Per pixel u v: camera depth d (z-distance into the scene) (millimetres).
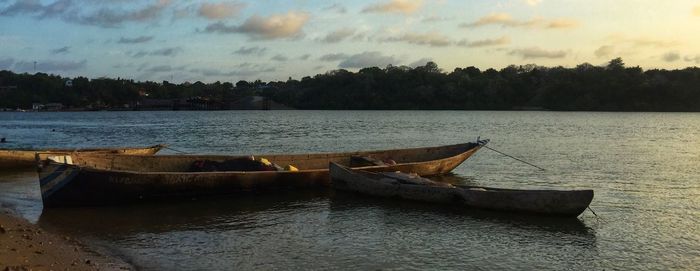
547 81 163750
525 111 158750
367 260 12250
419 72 172875
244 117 121812
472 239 14094
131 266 11477
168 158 21656
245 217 16391
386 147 44781
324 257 12430
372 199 19000
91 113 160625
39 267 10469
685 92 146125
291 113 152375
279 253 12703
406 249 13156
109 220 15773
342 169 19953
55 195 16938
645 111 147500
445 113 144125
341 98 173875
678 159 34219
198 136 58844
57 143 50219
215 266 11688
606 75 153250
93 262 11414
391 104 168750
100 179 17078
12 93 177750
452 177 25516
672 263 12352
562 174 26891
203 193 18672
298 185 20156
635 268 12008
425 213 16938
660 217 16797
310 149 42875
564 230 15086
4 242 11922
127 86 199250
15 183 22469
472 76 184125
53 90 184500
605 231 15062
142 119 112500
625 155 36844
